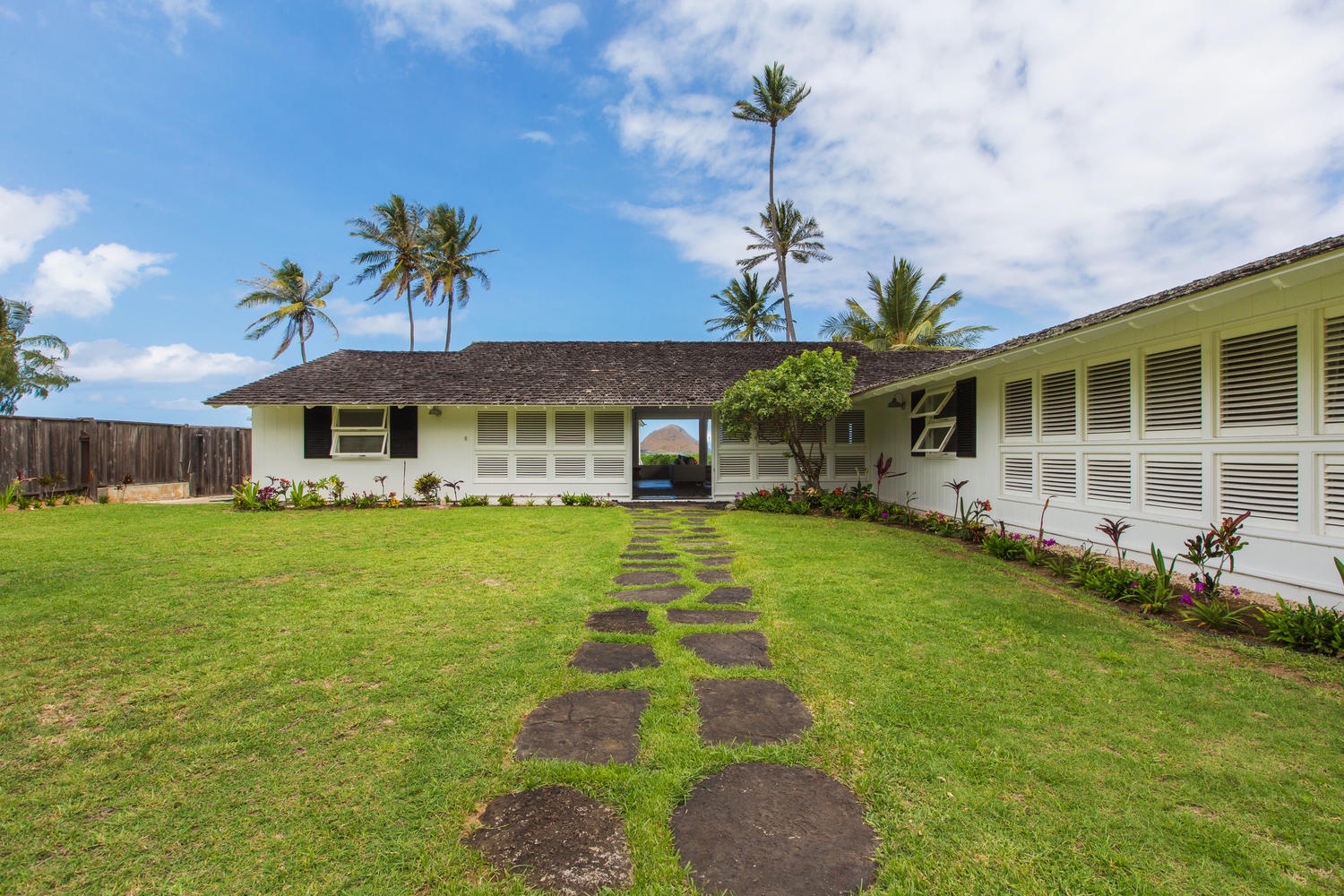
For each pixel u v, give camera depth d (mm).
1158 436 5730
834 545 7395
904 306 28203
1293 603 4387
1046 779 2225
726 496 13320
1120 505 6227
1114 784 2189
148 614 4258
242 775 2234
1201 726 2660
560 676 3178
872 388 10367
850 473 13336
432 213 31766
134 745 2455
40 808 2023
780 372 10555
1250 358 4836
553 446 13328
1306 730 2623
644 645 3730
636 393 13070
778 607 4555
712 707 2846
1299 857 1797
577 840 1883
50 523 8836
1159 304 4512
